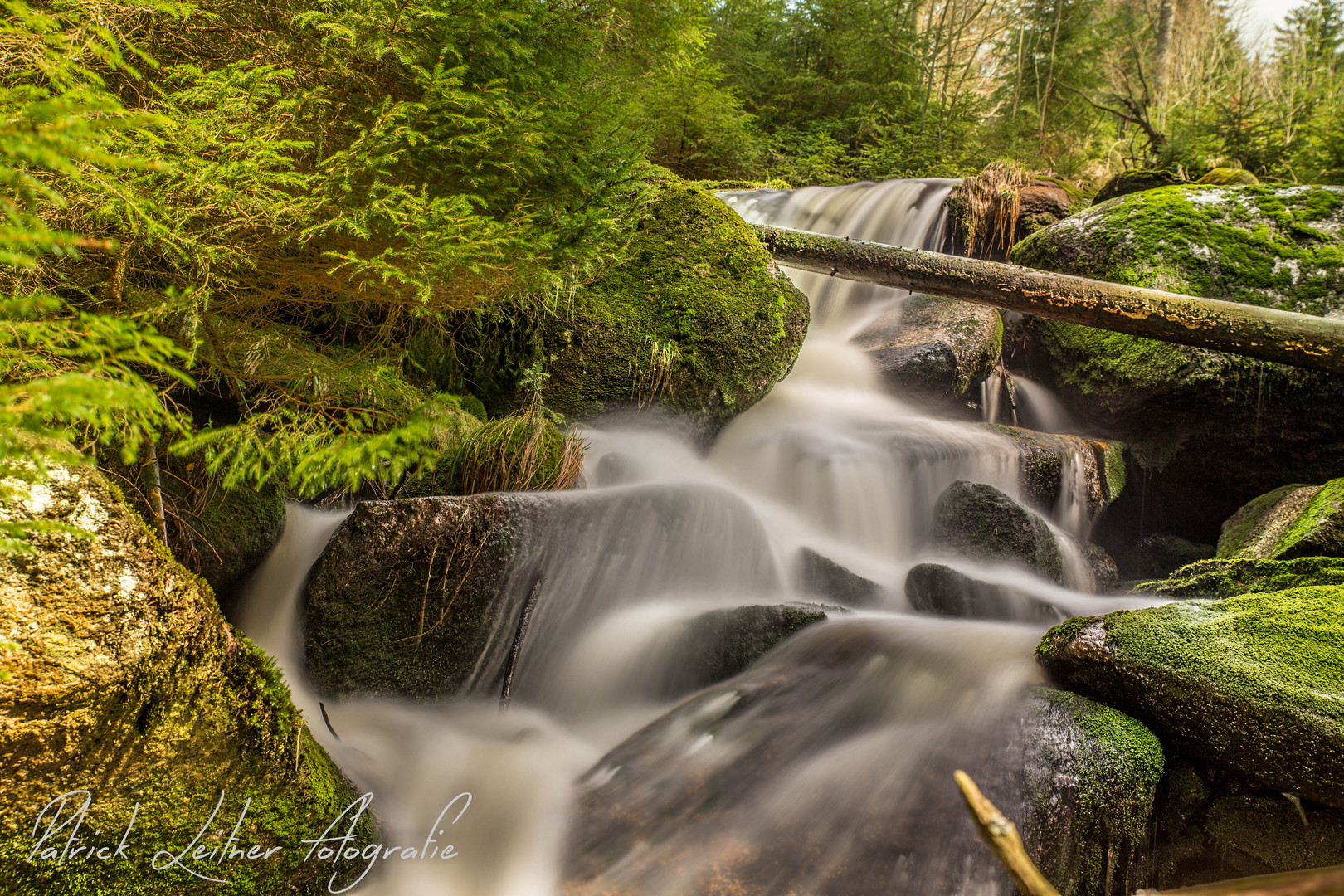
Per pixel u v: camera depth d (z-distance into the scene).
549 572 3.77
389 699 3.39
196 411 3.63
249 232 2.88
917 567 4.76
